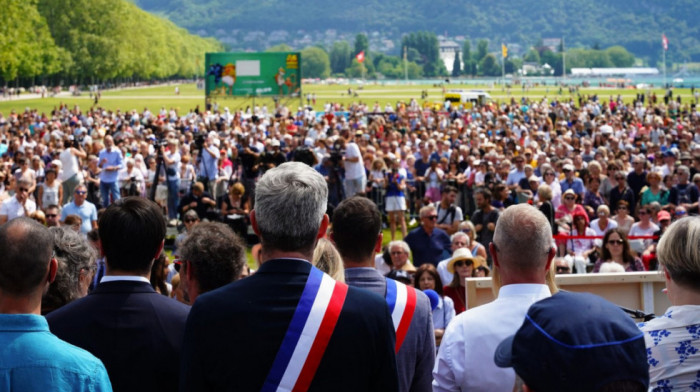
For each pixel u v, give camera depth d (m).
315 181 4.05
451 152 28.17
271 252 4.00
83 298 4.55
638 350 3.08
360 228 5.16
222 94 68.12
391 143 30.23
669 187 20.53
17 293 3.83
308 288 3.82
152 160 23.88
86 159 28.72
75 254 5.43
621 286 6.95
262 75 68.06
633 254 12.88
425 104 93.44
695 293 4.14
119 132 43.31
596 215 19.38
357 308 3.80
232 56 67.81
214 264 5.22
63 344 3.81
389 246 10.89
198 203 20.47
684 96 137.62
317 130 38.56
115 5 168.50
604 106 75.81
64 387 3.66
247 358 3.69
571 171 20.97
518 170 22.03
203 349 3.73
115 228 4.52
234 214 20.09
